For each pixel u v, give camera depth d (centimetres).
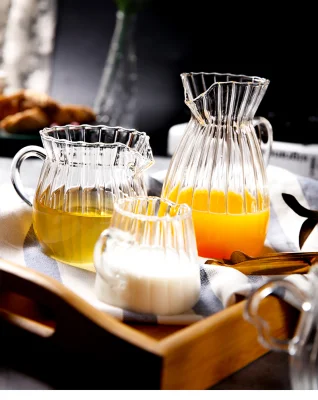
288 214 89
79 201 70
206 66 181
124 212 62
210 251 75
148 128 182
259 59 175
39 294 57
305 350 47
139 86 184
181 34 180
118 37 167
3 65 188
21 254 75
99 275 63
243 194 74
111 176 72
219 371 56
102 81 178
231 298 62
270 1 170
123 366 52
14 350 59
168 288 61
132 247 62
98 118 166
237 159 75
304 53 168
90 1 183
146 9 179
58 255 72
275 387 56
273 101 170
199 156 76
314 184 91
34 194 78
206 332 53
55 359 56
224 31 177
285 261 69
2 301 63
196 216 75
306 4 166
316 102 167
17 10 184
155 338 61
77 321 55
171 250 62
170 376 51
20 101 141
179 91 183
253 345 59
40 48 187
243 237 74
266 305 60
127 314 62
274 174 92
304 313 48
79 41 187
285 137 130
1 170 111
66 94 189
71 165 71
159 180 92
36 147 77
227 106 74
